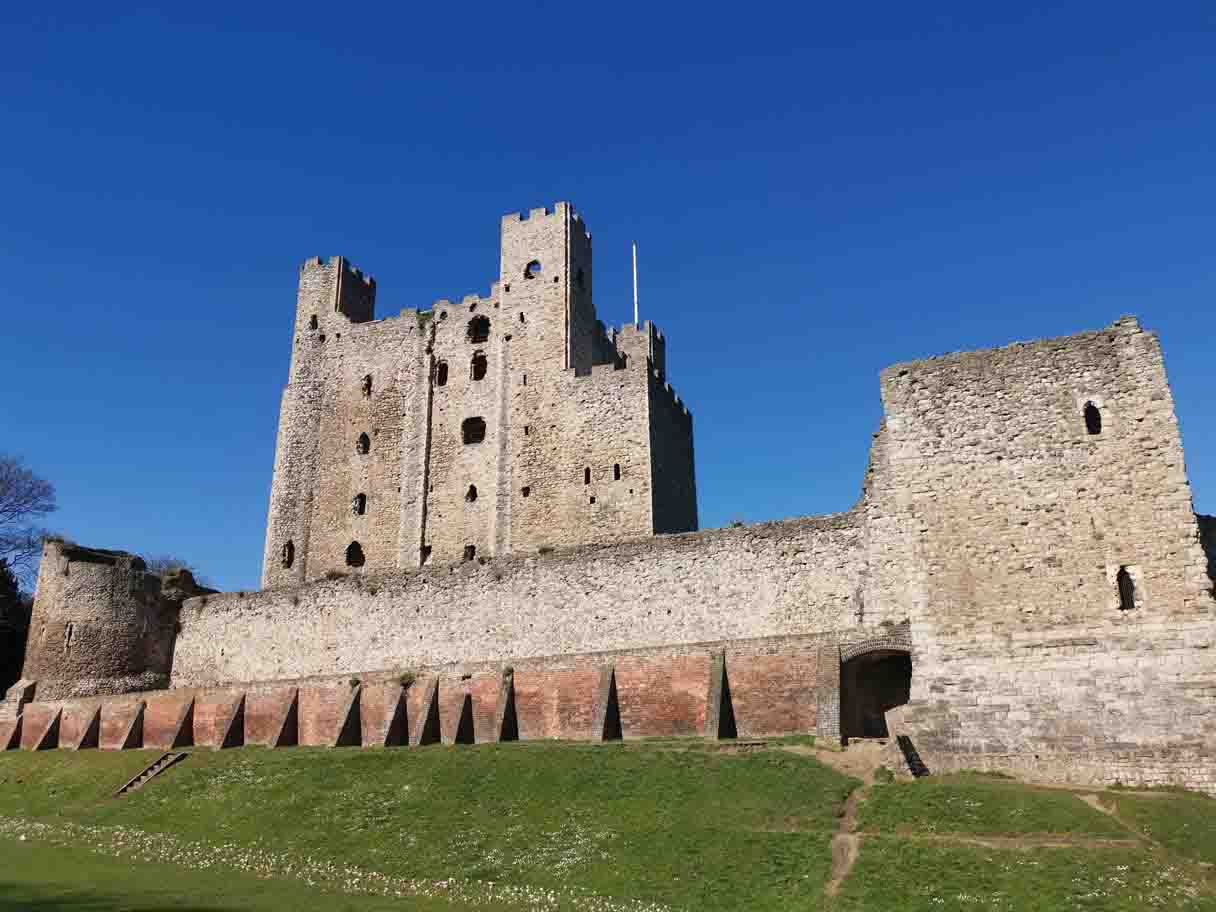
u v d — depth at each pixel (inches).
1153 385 1322.6
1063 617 1286.9
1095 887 940.0
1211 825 1048.8
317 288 2992.1
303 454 2827.3
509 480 2549.2
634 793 1317.7
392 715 1877.5
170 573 2551.7
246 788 1612.9
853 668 1542.8
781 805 1215.6
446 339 2765.7
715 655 1640.0
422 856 1218.6
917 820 1122.7
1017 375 1398.9
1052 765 1232.8
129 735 2143.2
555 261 2691.9
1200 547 1244.5
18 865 1221.1
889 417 1454.2
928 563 1371.8
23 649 2800.2
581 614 1881.2
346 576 2194.9
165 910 955.3
